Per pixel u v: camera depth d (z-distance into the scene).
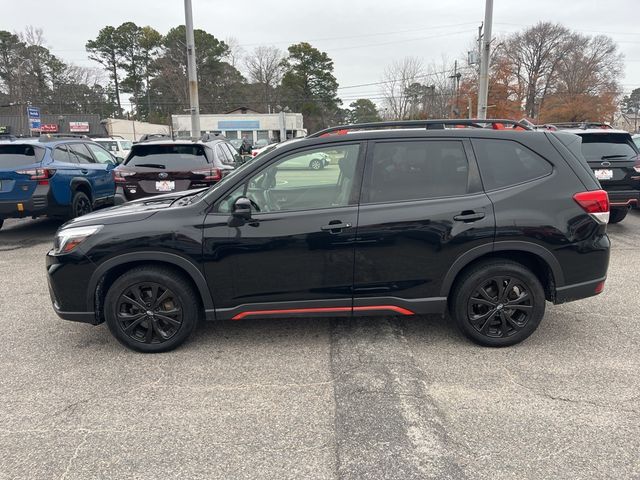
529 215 3.60
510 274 3.68
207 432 2.79
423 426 2.80
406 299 3.72
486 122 3.88
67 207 8.14
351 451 2.59
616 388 3.19
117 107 77.62
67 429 2.84
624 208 7.88
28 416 2.98
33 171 7.51
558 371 3.43
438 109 55.50
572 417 2.87
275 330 4.23
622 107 94.19
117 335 3.77
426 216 3.59
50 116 50.25
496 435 2.71
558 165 3.72
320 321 4.42
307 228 3.58
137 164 7.52
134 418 2.94
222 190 3.66
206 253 3.59
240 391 3.23
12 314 4.76
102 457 2.58
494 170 3.69
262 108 76.75
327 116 80.81
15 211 7.48
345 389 3.23
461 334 4.05
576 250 3.66
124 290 3.69
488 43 16.09
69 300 3.70
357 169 3.67
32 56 66.81
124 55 76.19
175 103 71.81
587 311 4.57
